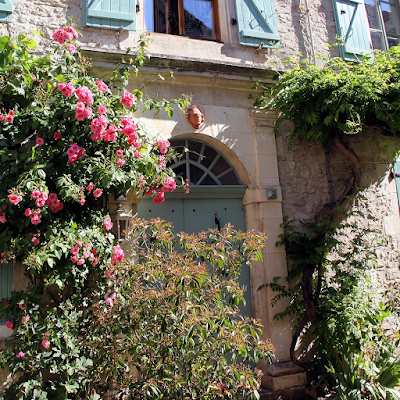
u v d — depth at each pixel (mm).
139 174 3549
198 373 2783
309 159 5082
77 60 3963
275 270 4566
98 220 3561
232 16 4949
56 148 3365
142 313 2838
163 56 4211
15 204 3105
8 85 3320
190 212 4496
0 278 3701
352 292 4332
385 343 4344
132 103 3533
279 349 4441
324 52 5426
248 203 4703
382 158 5586
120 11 4281
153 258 3000
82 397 3312
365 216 5336
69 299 3410
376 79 4203
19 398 3086
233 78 4625
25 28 4000
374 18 6027
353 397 3680
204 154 4703
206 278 2873
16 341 3316
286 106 4613
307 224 4820
